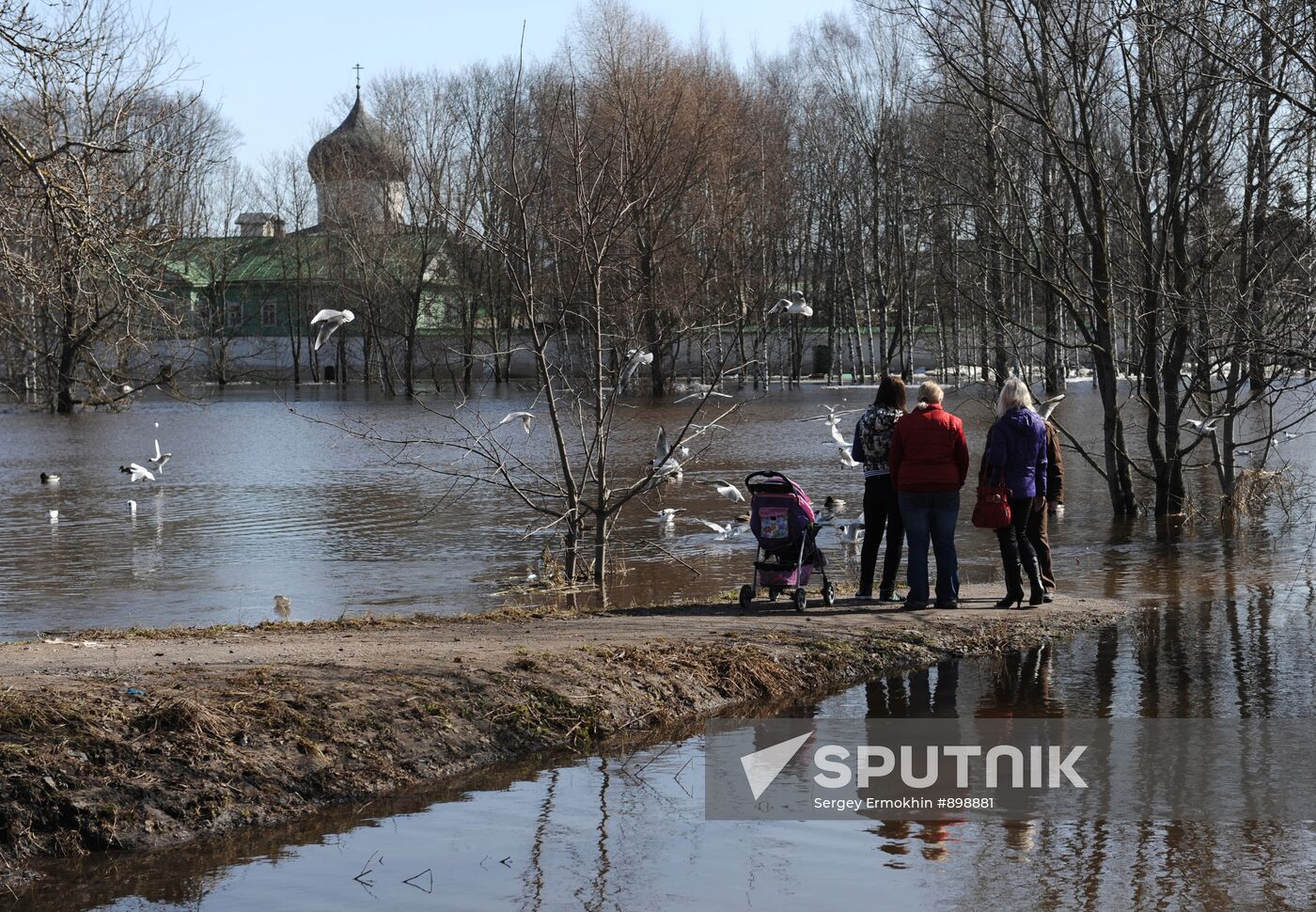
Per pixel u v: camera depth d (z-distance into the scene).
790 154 70.25
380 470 30.52
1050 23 20.38
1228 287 17.80
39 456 37.16
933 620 11.54
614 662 9.55
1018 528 12.32
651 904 5.85
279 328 92.62
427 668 9.03
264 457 35.09
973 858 6.33
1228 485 20.53
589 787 7.62
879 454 12.48
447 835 6.82
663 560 17.22
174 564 17.53
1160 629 11.63
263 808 7.15
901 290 68.81
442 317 80.00
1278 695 9.26
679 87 46.94
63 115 13.04
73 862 6.49
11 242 12.22
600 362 15.73
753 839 6.68
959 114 28.77
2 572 17.05
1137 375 20.73
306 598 14.78
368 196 72.56
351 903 5.94
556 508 22.59
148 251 14.94
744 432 40.53
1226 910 5.64
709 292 33.62
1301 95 15.69
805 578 12.14
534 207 20.30
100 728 7.36
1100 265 20.58
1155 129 20.97
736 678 9.66
